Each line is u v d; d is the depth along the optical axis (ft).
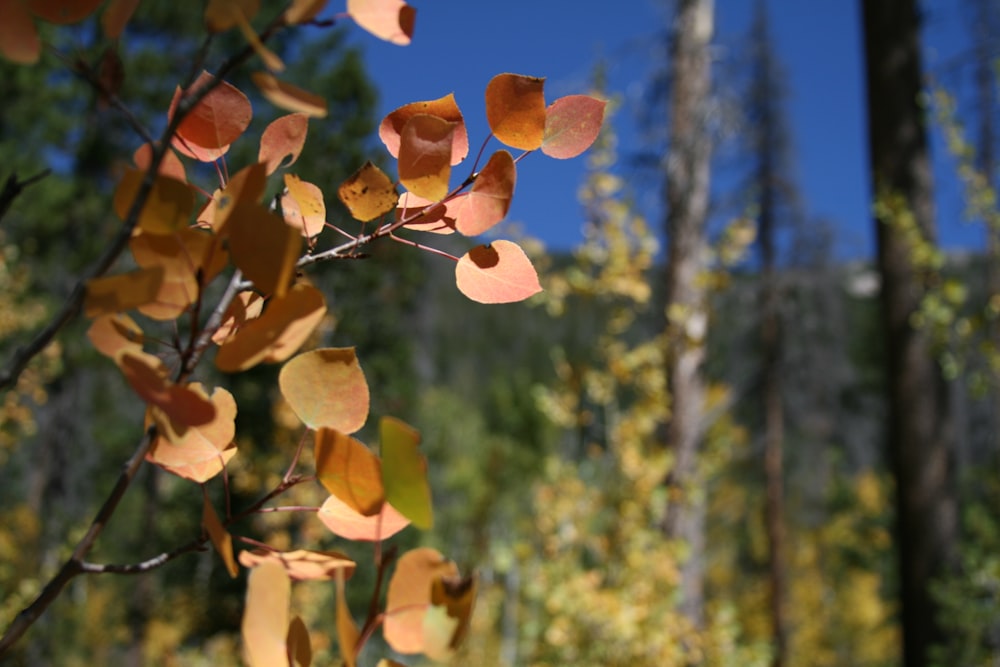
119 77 1.62
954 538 17.22
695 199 22.67
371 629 1.54
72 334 36.47
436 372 122.52
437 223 2.09
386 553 1.58
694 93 23.62
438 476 63.05
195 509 29.86
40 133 41.96
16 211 38.63
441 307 139.85
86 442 43.34
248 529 25.25
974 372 17.42
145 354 1.52
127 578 32.81
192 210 1.61
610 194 20.43
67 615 32.12
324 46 33.55
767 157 44.86
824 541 65.67
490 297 2.06
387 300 34.63
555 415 20.01
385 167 28.45
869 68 18.85
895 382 17.87
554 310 20.53
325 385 1.80
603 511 18.78
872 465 68.03
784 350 47.57
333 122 29.43
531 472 61.36
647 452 20.04
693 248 22.39
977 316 16.43
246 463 26.20
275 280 1.58
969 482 31.89
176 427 1.68
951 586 16.46
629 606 16.97
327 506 1.79
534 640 17.74
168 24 39.91
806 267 47.11
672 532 20.38
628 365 19.81
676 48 24.21
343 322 31.71
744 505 51.16
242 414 26.40
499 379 71.92
